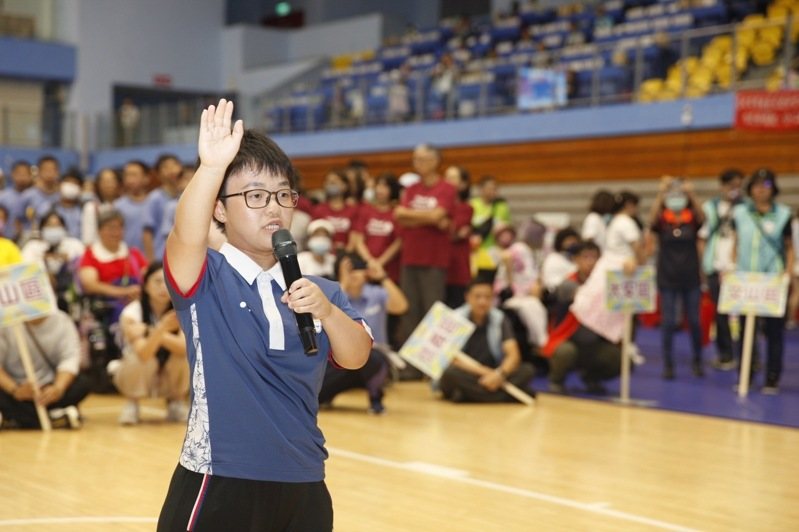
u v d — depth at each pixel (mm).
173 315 6570
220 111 2184
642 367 10148
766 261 8469
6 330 6484
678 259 9164
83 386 6738
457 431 6727
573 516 4637
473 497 4957
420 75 17359
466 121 16375
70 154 22766
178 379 6812
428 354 7777
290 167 2281
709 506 4871
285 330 2238
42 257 8039
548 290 9555
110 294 8008
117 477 5230
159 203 8984
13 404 6480
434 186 9156
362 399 8125
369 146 17766
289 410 2250
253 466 2199
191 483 2211
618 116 14445
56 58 24453
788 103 12188
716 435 6719
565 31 18531
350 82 18531
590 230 9656
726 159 13414
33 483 5070
